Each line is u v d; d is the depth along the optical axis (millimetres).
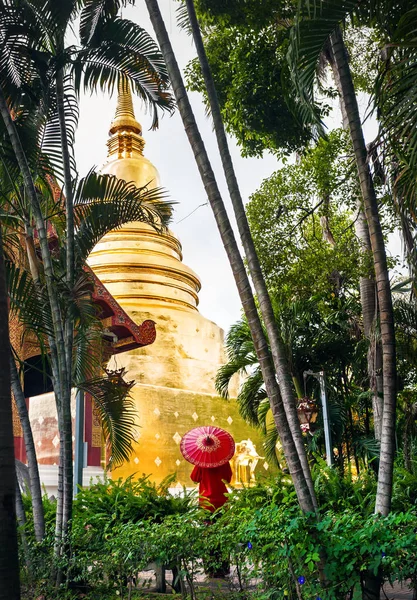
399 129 5648
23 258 10570
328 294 15977
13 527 4547
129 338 18000
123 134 31438
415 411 14633
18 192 8914
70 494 7949
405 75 5301
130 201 9266
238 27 10883
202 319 26641
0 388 4773
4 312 4957
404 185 6324
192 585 6324
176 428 22422
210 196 5945
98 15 9258
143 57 9227
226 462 10602
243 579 6184
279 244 12156
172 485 21094
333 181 11578
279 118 11539
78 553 7523
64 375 8195
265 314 5945
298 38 5816
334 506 7312
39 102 9000
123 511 8516
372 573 5129
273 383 5562
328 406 15461
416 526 4832
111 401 9711
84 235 9070
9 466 4641
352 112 6418
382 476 5738
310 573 5266
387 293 6047
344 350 16750
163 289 26609
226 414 24094
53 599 7188
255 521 5469
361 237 13898
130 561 6559
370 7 5965
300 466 5445
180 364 24719
